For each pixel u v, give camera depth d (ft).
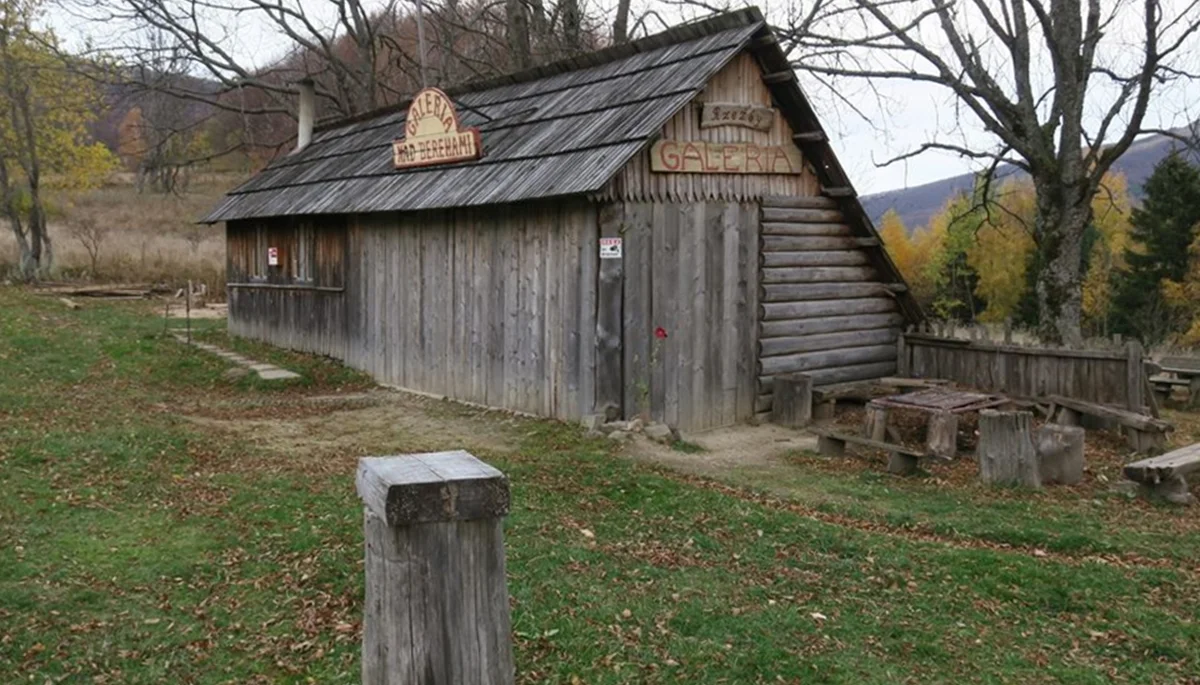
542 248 39.01
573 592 18.72
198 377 50.37
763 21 38.93
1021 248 138.72
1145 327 124.88
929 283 157.17
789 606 18.74
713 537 23.35
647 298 37.11
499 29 103.96
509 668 10.68
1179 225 128.36
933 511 26.61
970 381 43.37
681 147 37.68
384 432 37.50
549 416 39.14
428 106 45.32
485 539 10.46
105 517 23.29
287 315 59.47
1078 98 56.54
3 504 23.62
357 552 20.75
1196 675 16.46
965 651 17.02
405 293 47.65
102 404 39.45
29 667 15.19
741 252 40.57
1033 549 23.66
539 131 41.70
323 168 58.90
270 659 15.83
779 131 41.93
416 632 10.21
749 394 41.09
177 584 19.04
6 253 104.17
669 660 15.90
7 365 47.57
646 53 43.47
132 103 125.70
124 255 107.45
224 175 175.83
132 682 14.90
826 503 27.35
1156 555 23.06
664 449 34.53
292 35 95.96
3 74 94.22
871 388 43.11
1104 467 32.27
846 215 44.93
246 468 29.43
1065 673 16.25
